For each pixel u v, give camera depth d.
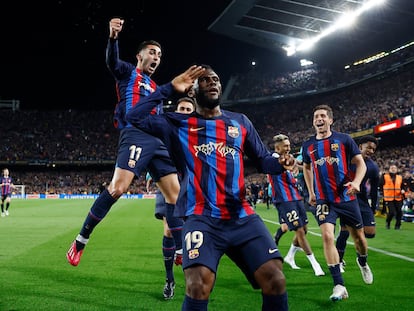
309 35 39.28
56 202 31.19
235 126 2.78
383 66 39.28
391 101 35.81
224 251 2.56
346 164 4.70
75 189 50.44
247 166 50.00
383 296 4.33
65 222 13.41
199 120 2.78
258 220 2.64
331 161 4.68
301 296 4.36
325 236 4.43
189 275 2.37
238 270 5.72
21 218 15.15
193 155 2.70
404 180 15.44
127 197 45.91
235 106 55.97
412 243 8.69
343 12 33.09
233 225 2.57
